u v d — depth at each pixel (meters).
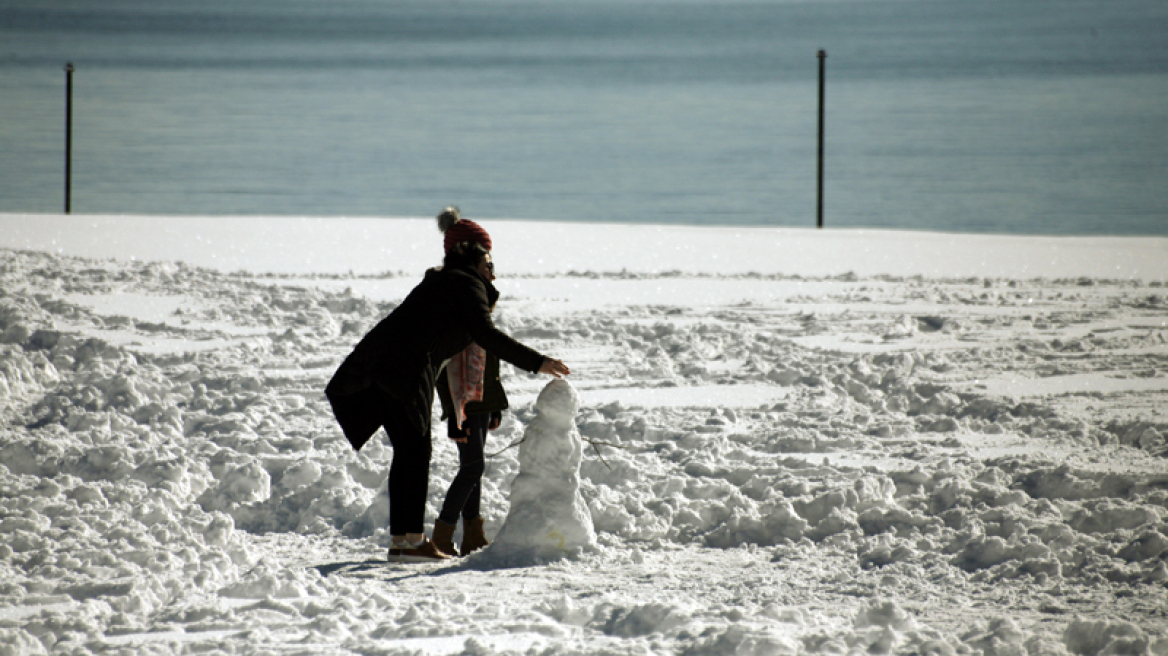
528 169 152.00
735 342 44.69
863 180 140.25
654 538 23.59
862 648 16.64
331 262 66.44
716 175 146.12
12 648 16.52
